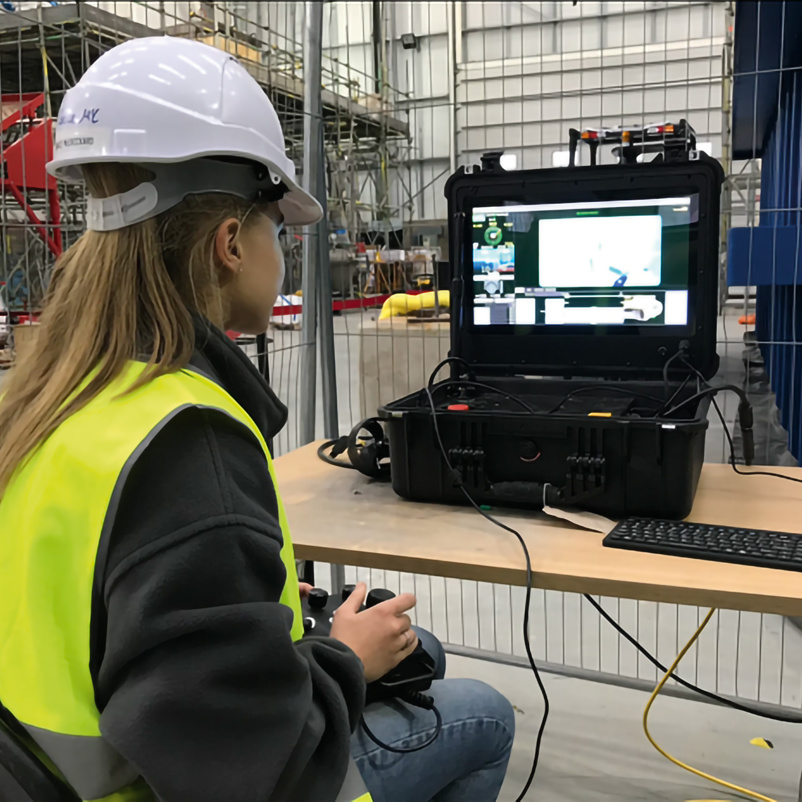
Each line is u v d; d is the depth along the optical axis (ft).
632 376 4.33
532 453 3.49
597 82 23.32
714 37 22.66
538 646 6.39
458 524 3.42
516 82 23.93
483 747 2.90
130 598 1.72
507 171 4.34
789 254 7.50
